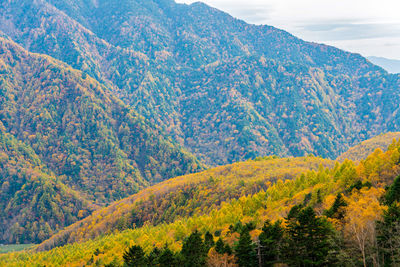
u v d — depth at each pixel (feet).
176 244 426.92
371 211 258.57
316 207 356.38
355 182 382.01
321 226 256.11
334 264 248.11
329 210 301.22
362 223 247.29
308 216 258.37
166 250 299.58
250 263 276.62
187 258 301.02
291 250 263.29
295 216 294.25
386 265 232.53
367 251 244.01
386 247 240.12
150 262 307.78
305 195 424.46
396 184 284.00
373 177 367.86
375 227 242.78
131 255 306.35
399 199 280.31
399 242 227.61
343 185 393.50
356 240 245.45
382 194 306.55
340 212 290.35
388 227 237.45
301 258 257.96
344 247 253.85
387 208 261.03
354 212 268.62
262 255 279.69
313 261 254.27
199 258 297.12
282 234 281.33
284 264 271.69
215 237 384.88
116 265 375.86
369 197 304.91
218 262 287.28
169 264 294.66
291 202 436.35
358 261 243.60
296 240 262.06
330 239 250.37
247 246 278.05
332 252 245.24
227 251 296.71
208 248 318.45
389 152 416.46
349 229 253.85
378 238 241.35
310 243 255.09
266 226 296.92
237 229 370.32
